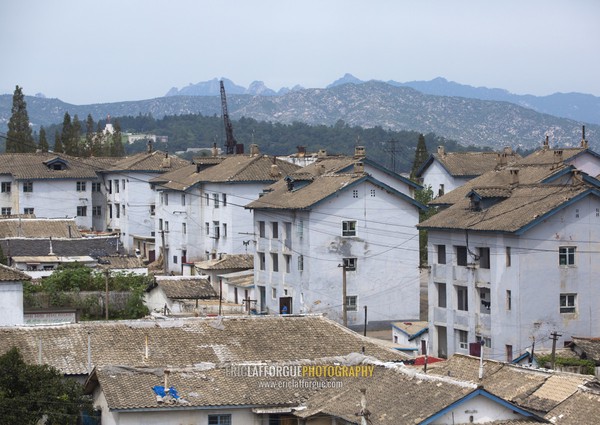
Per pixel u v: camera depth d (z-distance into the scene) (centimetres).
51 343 5756
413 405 4612
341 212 9419
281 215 9850
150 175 14788
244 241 11338
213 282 11069
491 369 5381
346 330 6216
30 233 11906
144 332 5928
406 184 10931
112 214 15150
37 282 9506
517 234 7475
